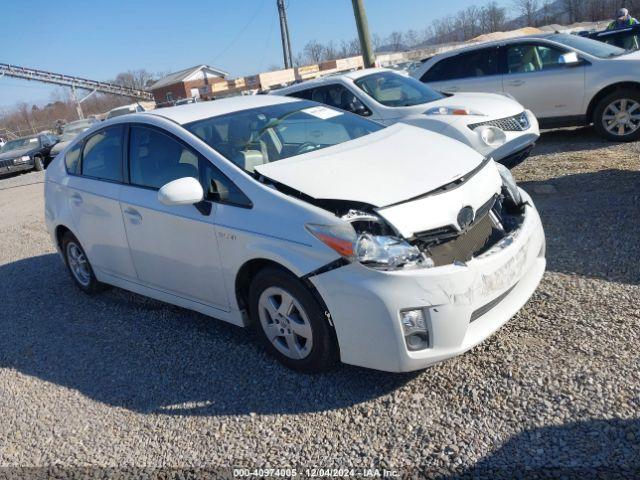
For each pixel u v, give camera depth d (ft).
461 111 21.63
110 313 16.17
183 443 10.02
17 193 46.83
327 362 10.67
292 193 10.65
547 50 28.27
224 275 11.76
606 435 8.38
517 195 12.23
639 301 11.78
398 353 9.48
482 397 9.68
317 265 9.87
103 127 15.56
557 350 10.53
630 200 17.58
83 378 12.85
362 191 10.16
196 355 12.87
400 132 13.52
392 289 9.32
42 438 10.97
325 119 14.42
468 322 9.64
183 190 11.25
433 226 9.80
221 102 14.99
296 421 10.02
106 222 14.79
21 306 17.98
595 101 27.02
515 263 10.45
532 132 22.02
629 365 9.76
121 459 9.93
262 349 12.54
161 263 13.41
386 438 9.23
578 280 13.15
